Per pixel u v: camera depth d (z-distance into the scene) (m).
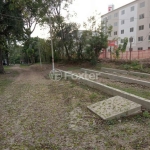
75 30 19.14
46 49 24.53
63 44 19.98
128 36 29.64
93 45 17.33
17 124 4.21
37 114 4.86
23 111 5.16
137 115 4.36
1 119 4.57
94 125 3.98
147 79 9.43
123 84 8.35
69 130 3.79
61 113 4.88
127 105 4.58
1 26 14.44
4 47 17.06
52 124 4.14
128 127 3.76
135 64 13.75
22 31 16.33
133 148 2.95
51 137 3.50
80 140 3.33
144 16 26.42
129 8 28.83
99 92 6.90
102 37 17.22
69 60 21.55
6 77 13.65
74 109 5.16
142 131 3.54
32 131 3.81
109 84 8.30
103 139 3.32
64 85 8.89
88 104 5.54
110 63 16.78
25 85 9.59
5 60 42.56
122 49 16.62
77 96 6.54
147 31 26.30
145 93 6.26
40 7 16.70
